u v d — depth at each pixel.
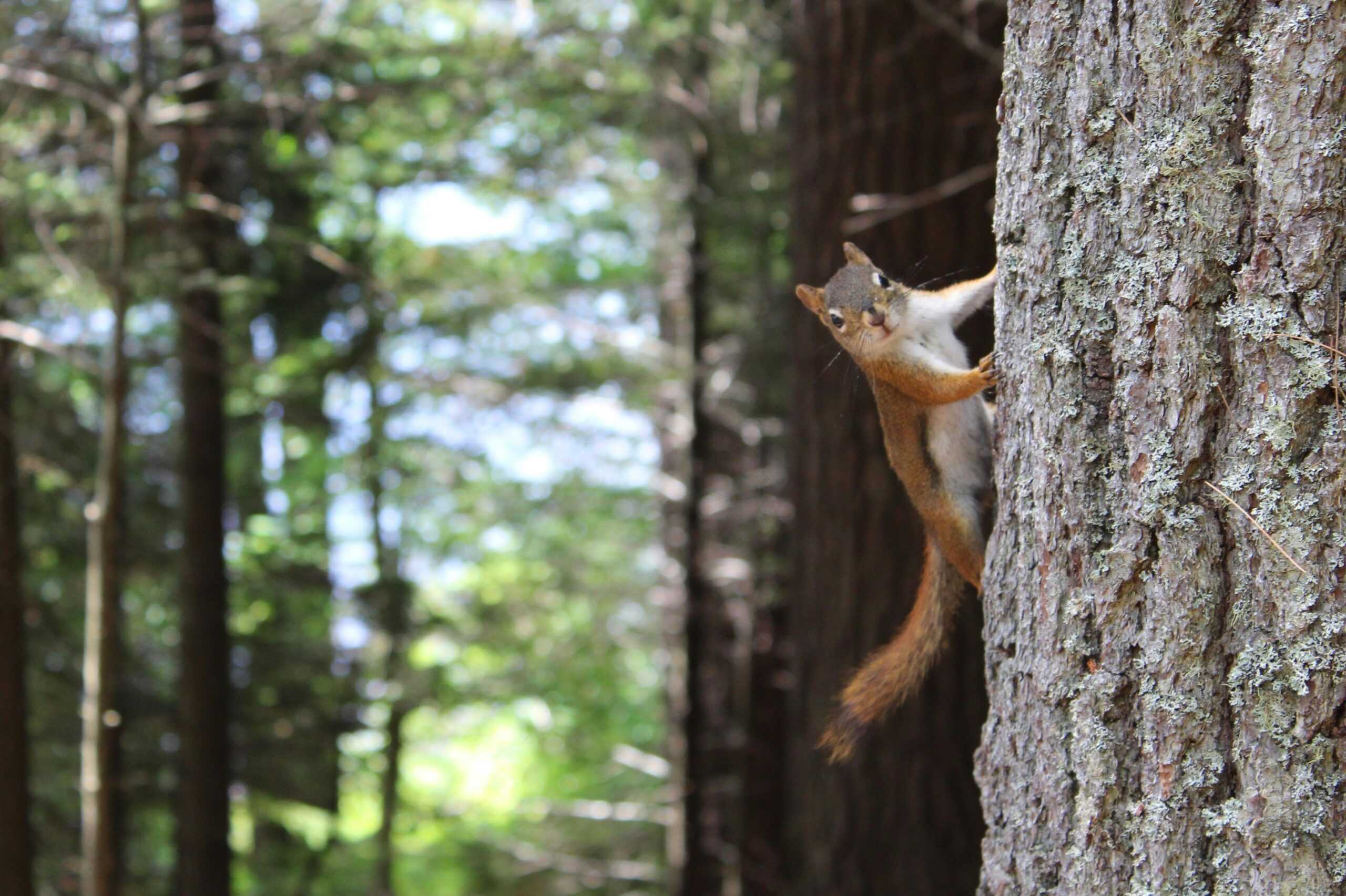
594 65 12.80
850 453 8.44
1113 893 2.67
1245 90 2.48
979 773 3.20
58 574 12.59
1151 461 2.61
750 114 14.17
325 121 11.83
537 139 13.79
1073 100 2.81
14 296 9.85
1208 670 2.51
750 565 16.73
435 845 21.22
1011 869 3.00
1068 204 2.82
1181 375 2.54
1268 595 2.43
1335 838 2.35
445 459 19.16
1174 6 2.56
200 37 10.59
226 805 12.88
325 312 14.27
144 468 13.88
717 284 16.52
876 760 8.05
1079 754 2.75
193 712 12.76
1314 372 2.37
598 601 20.25
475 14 14.31
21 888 10.65
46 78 9.39
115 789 11.02
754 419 16.23
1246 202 2.47
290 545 17.08
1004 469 3.09
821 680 8.52
